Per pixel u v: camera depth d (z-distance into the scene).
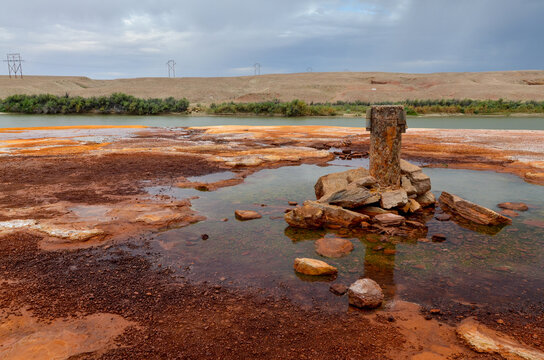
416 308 4.17
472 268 5.20
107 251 5.78
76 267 5.20
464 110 56.84
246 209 8.12
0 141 21.41
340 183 8.82
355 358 3.31
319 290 4.62
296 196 9.29
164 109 60.75
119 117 53.72
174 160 14.70
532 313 4.03
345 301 4.36
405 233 6.69
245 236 6.51
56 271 5.07
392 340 3.58
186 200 8.73
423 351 3.40
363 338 3.61
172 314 4.06
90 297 4.38
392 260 5.52
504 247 5.96
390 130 8.27
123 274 5.02
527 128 35.09
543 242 6.14
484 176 11.69
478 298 4.37
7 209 7.79
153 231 6.67
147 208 7.90
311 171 12.71
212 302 4.32
